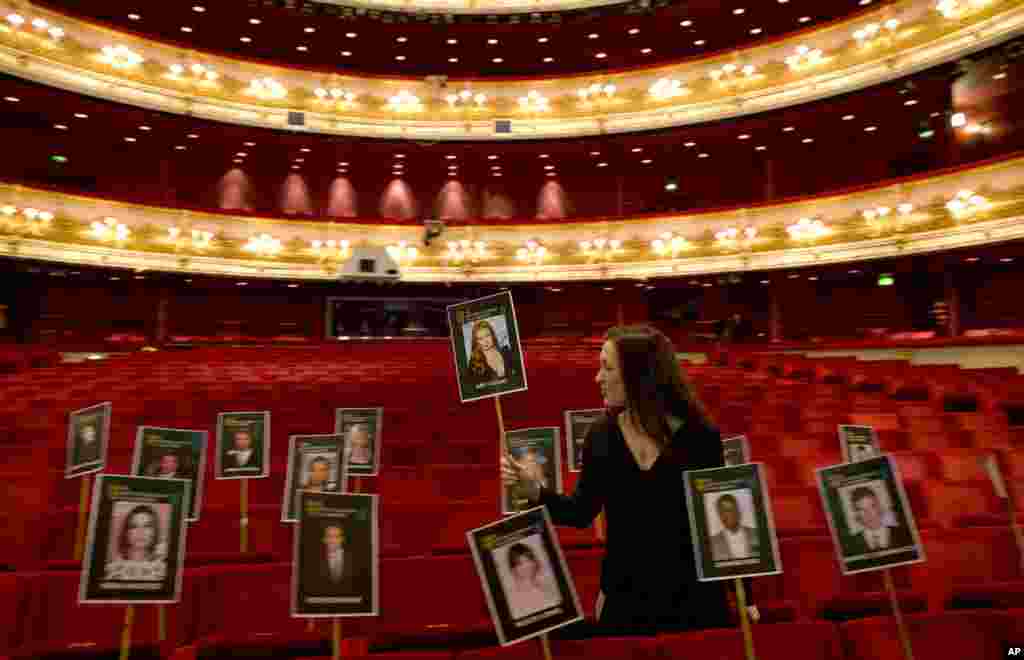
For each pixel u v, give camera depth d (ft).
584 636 6.47
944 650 6.38
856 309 58.80
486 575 5.46
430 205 72.18
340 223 63.77
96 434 11.63
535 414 23.31
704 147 64.85
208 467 16.83
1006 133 49.49
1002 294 49.08
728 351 52.29
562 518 6.27
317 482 10.52
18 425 20.65
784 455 17.84
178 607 8.68
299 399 24.73
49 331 57.41
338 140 63.16
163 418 21.80
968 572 10.28
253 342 61.05
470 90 66.39
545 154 67.05
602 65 69.15
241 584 8.98
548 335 69.15
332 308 68.28
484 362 7.01
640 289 68.33
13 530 11.30
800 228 55.16
